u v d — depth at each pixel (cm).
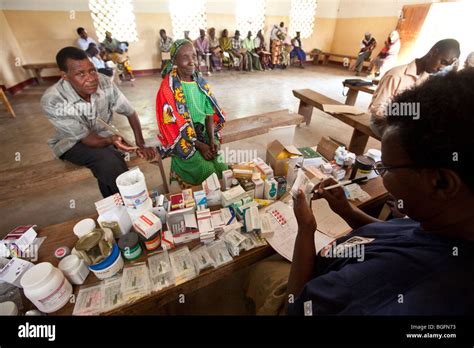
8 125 320
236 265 81
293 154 114
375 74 604
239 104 410
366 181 114
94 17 536
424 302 28
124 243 77
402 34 605
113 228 83
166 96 134
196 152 150
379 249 40
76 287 71
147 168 233
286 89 506
